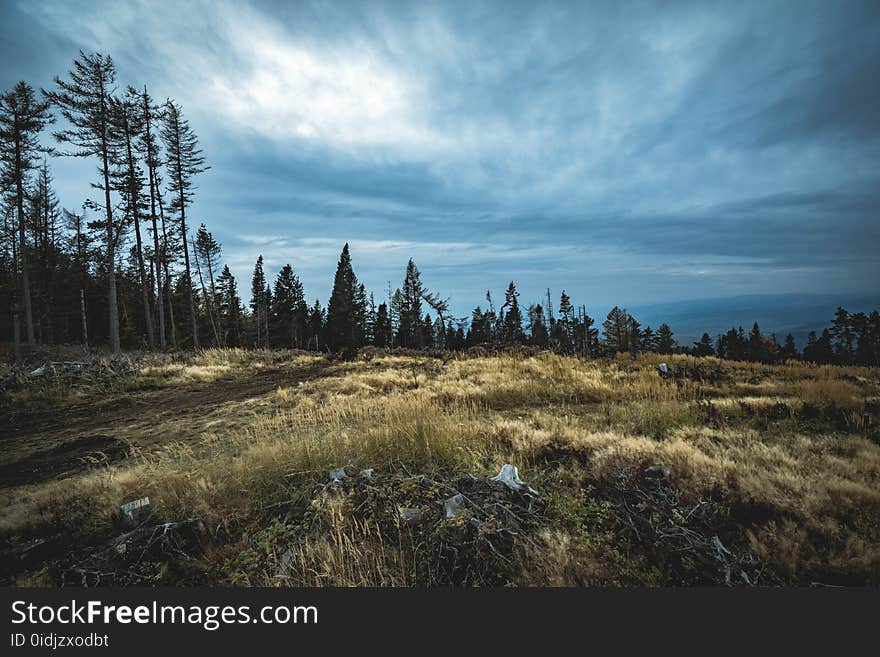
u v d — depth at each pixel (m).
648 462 4.75
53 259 32.66
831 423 6.83
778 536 3.29
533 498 3.93
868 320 62.19
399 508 3.81
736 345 52.31
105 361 15.08
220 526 3.94
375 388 11.83
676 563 3.07
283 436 6.59
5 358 19.56
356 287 50.59
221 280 49.78
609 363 15.18
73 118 20.19
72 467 6.25
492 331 46.00
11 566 3.52
